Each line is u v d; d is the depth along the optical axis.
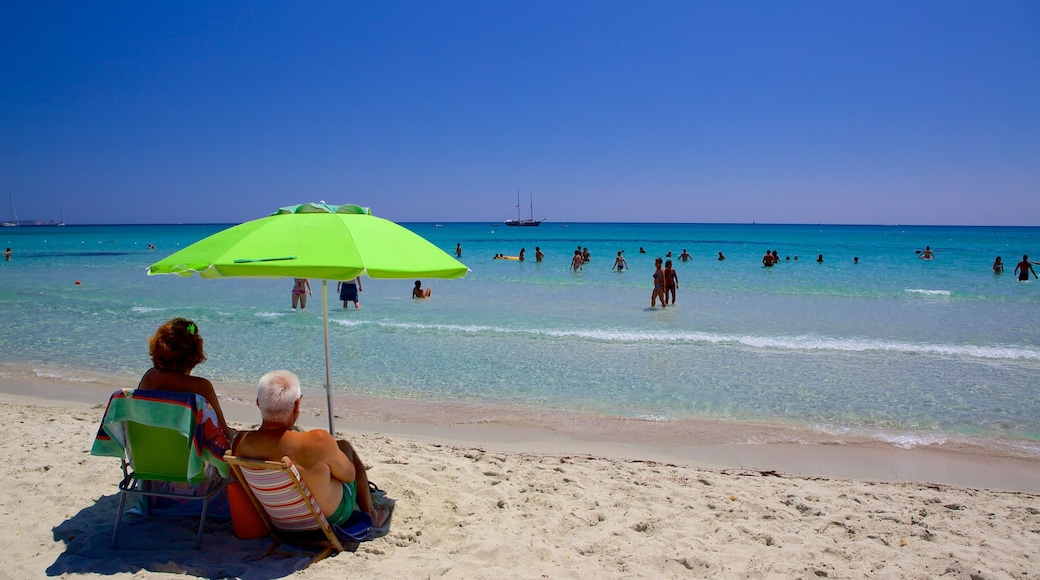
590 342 11.73
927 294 19.45
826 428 7.03
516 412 7.56
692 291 20.27
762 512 4.59
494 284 22.31
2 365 9.70
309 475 3.45
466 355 10.62
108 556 3.60
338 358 10.34
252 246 3.41
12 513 4.20
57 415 6.93
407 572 3.47
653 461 5.91
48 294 19.05
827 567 3.72
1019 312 15.89
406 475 5.07
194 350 3.62
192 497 3.69
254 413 7.39
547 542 3.97
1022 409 7.75
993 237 93.06
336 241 3.45
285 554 3.65
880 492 5.09
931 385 8.84
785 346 11.43
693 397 8.23
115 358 10.20
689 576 3.59
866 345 11.52
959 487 5.30
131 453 3.62
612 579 3.51
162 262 3.65
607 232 128.12
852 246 60.69
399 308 16.34
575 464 5.67
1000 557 3.90
